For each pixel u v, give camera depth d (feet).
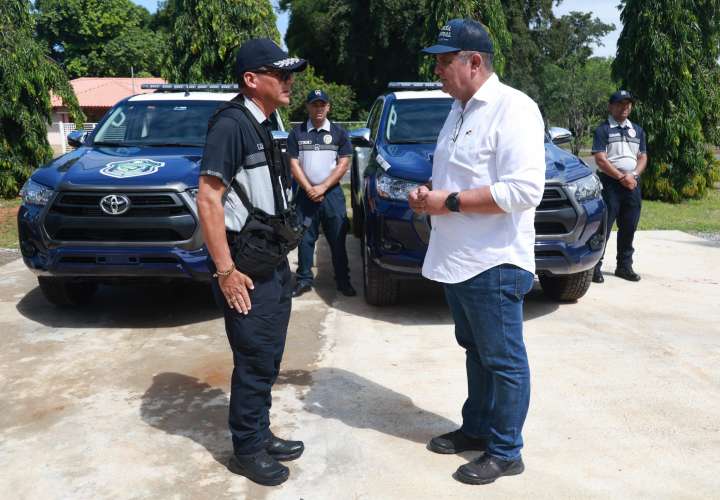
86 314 17.65
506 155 8.73
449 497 9.20
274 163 9.24
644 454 10.32
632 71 43.11
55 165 16.80
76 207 15.19
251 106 9.30
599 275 20.59
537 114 8.91
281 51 9.22
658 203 42.91
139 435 11.03
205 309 18.04
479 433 10.34
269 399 9.96
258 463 9.62
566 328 16.26
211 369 13.87
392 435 11.00
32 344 15.34
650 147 43.45
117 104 20.44
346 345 15.17
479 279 9.11
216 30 38.45
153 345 15.29
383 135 19.72
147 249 15.10
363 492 9.34
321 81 129.39
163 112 19.89
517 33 123.44
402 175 16.40
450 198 8.95
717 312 17.57
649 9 41.60
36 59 38.50
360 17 129.08
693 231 30.89
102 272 15.33
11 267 22.85
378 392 12.66
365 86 141.28
